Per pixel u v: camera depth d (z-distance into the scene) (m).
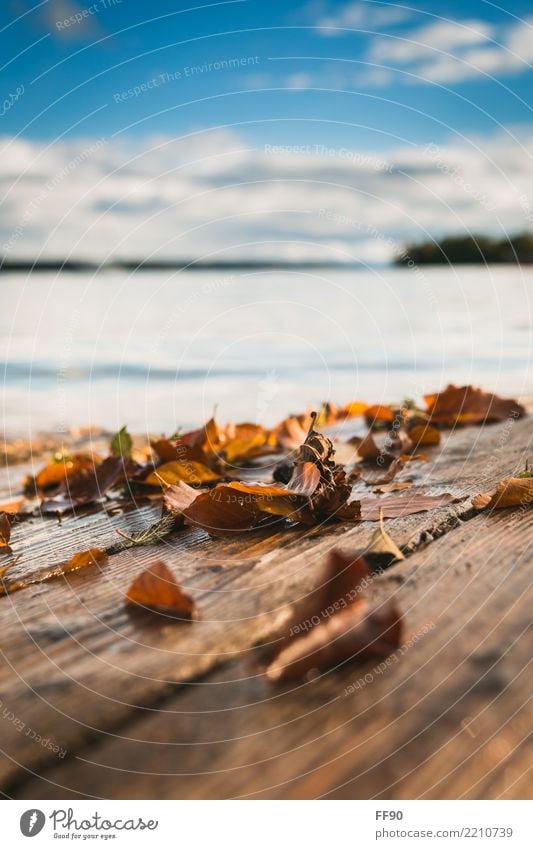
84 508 0.89
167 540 0.75
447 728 0.49
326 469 0.75
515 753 0.46
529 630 0.58
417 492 0.82
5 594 0.67
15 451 1.21
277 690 0.55
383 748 0.47
